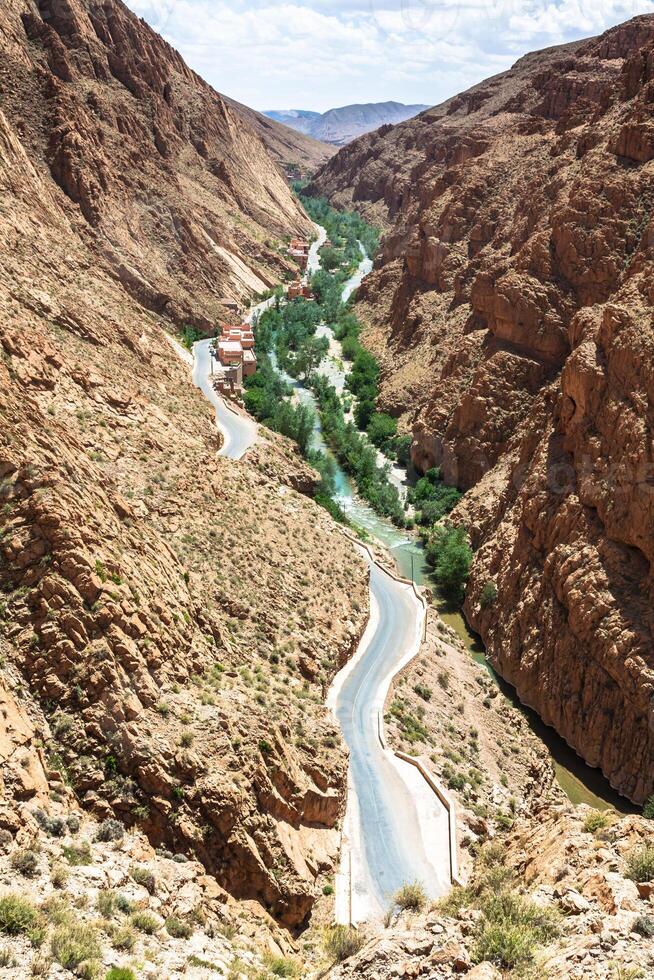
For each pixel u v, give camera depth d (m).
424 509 83.69
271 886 29.31
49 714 28.30
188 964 21.17
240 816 29.48
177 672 33.47
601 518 57.59
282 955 25.75
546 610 59.19
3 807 23.61
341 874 33.72
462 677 56.69
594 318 68.69
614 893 20.17
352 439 99.69
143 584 34.94
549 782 50.06
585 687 54.09
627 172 84.75
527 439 72.25
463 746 48.31
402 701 48.88
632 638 51.72
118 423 56.06
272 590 50.56
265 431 80.88
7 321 53.81
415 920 22.75
